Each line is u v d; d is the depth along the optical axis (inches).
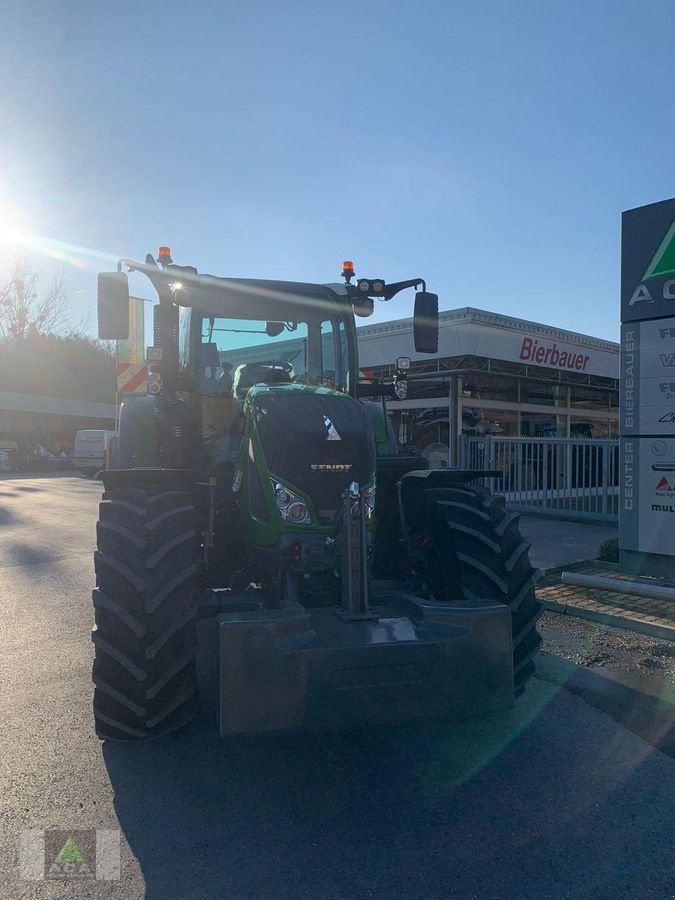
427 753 161.3
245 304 223.0
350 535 153.9
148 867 120.9
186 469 193.9
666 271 288.2
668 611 257.3
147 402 262.7
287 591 157.2
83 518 566.9
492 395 693.9
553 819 134.4
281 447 166.7
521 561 173.0
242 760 158.9
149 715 150.0
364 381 245.3
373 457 174.7
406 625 148.0
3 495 770.2
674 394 288.8
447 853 124.0
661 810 137.2
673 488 290.4
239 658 134.6
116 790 146.2
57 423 1679.4
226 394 217.6
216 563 195.0
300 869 120.1
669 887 115.0
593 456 467.8
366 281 225.5
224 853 124.7
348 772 153.3
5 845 127.4
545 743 165.0
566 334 709.3
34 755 160.7
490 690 146.1
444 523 180.5
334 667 136.5
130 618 148.5
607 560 341.1
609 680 201.2
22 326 1726.1
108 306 193.5
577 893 113.4
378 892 113.9
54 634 249.4
